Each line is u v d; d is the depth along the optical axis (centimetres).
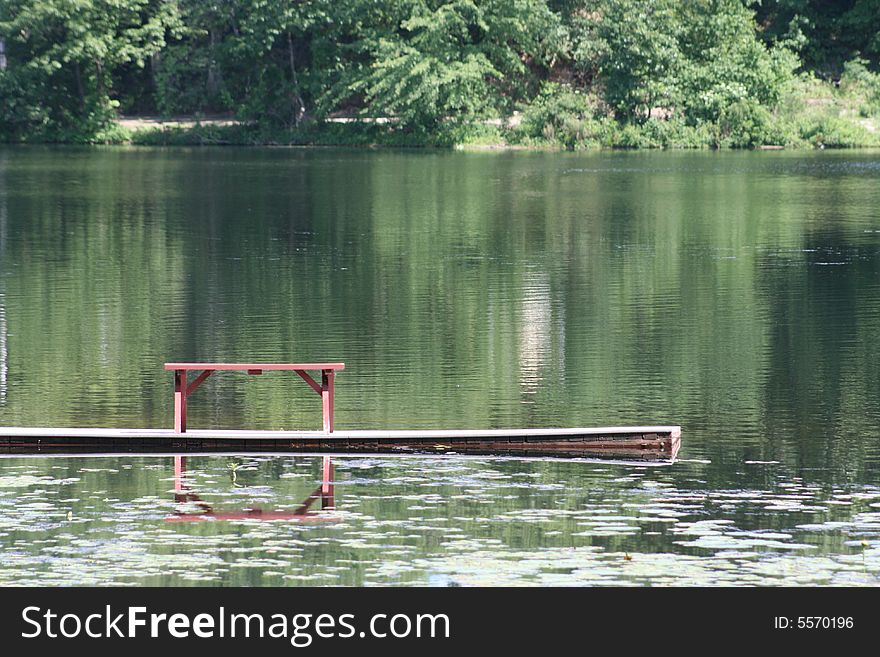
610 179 9681
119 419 3247
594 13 14062
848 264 5556
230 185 9425
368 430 3111
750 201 8044
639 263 5650
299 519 2483
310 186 9319
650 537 2378
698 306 4662
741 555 2295
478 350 3994
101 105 14612
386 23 14238
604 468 2825
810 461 2861
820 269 5438
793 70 14062
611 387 3544
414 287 5097
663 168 10631
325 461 2898
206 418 3262
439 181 9644
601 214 7456
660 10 13638
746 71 13462
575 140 13362
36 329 4328
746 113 13250
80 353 3975
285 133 14200
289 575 2212
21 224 7138
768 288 5006
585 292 4966
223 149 13512
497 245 6250
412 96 13450
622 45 13438
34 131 14625
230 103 14662
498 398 3434
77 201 8344
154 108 15400
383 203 8162
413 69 13325
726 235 6506
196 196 8656
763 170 10306
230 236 6644
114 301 4838
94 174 10362
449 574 2220
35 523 2461
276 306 4722
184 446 3008
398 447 2995
